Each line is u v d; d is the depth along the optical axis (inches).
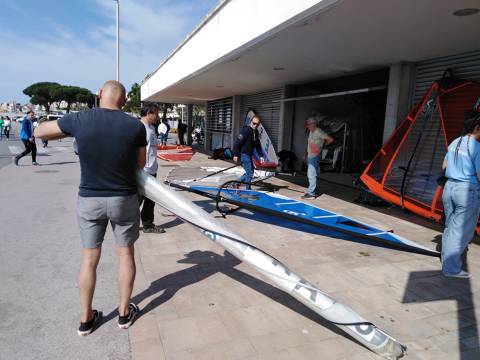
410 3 169.3
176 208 109.1
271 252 174.2
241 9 276.2
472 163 141.8
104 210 98.0
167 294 129.3
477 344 105.5
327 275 149.7
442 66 269.7
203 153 738.2
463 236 147.3
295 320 114.9
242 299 127.1
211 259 162.1
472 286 143.3
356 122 490.9
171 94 698.8
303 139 492.1
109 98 100.7
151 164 191.5
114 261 158.9
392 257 172.1
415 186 238.4
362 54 275.0
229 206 265.4
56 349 97.6
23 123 458.6
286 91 468.8
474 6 169.9
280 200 242.7
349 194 330.3
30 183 346.0
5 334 103.7
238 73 391.5
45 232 198.7
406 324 115.0
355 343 104.0
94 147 93.7
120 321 107.2
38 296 126.4
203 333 106.2
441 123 231.9
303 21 199.2
